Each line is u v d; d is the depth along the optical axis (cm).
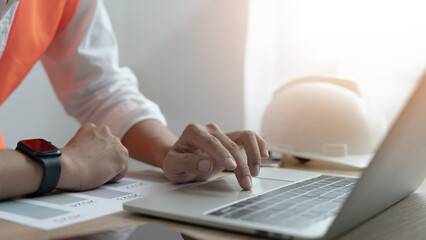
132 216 45
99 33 99
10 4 66
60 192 58
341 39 155
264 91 167
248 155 65
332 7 155
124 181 67
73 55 97
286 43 163
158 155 77
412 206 54
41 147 56
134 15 183
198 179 68
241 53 170
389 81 148
